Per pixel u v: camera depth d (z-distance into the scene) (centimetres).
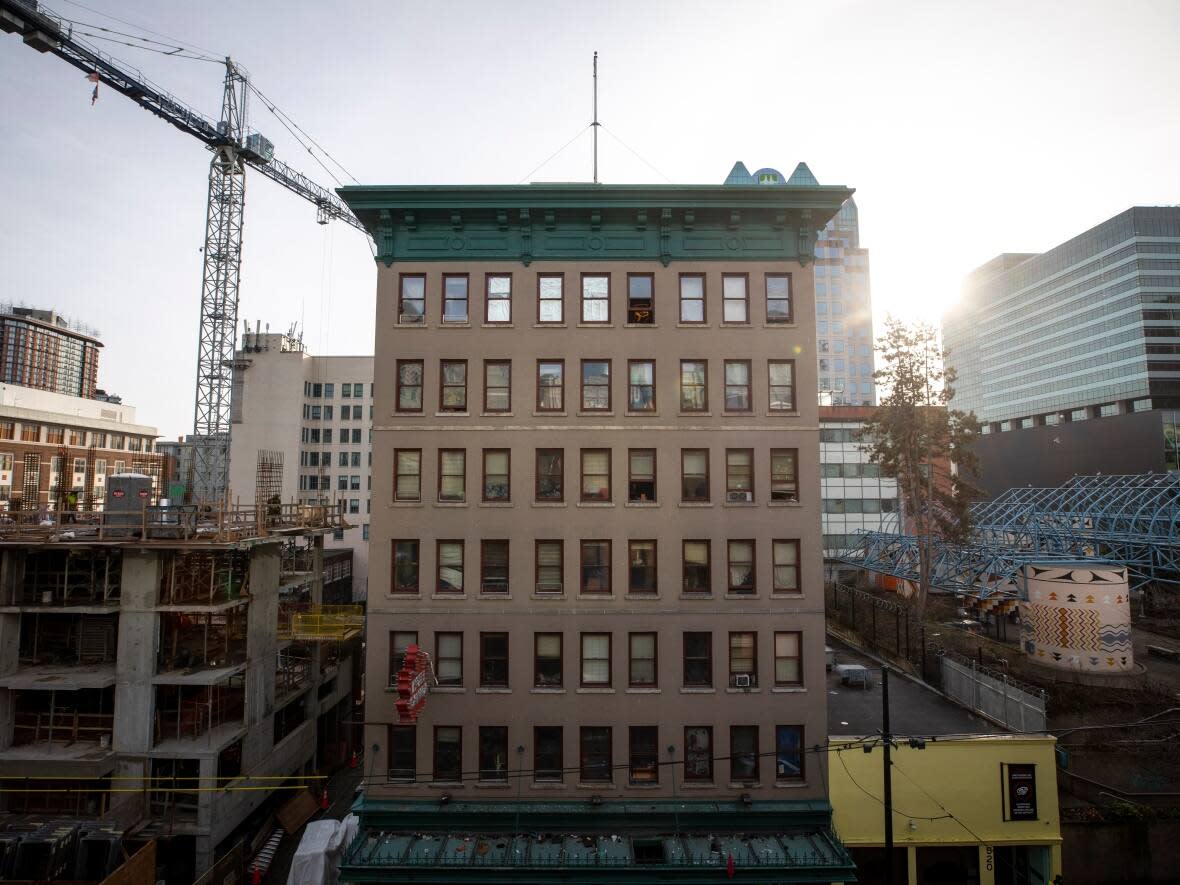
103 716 2658
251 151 8138
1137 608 5859
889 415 4606
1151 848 2389
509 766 2277
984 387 14875
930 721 2633
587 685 2319
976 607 4738
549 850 2117
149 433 11075
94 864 2262
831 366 12962
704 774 2295
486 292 2466
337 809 3170
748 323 2445
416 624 2328
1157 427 9525
